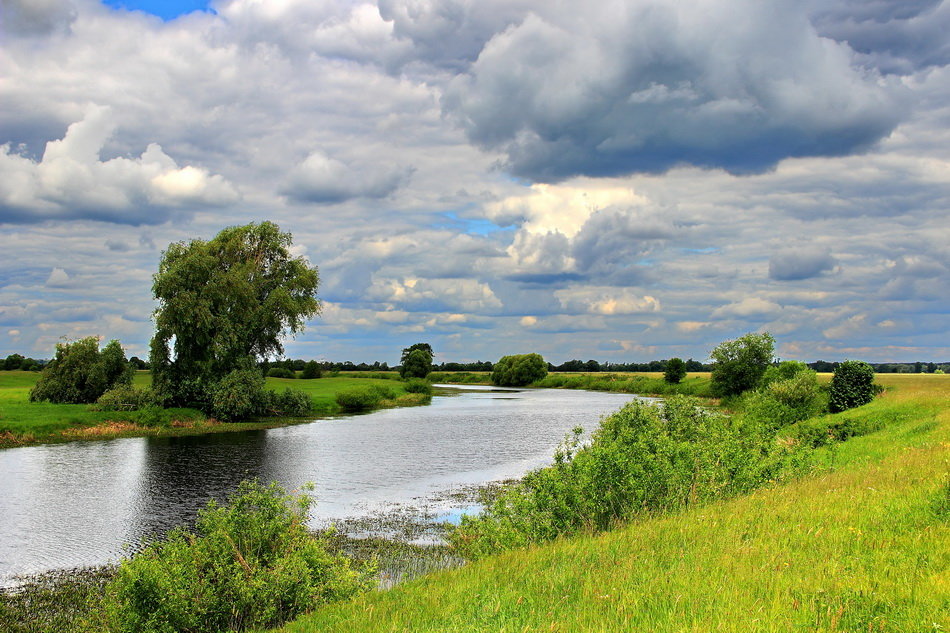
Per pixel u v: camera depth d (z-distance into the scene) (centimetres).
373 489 2664
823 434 2814
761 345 6494
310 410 6450
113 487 2697
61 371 5334
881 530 868
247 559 1125
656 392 10244
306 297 6244
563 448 3797
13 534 1973
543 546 1152
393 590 953
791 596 638
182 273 5231
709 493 1397
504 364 15675
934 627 530
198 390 5300
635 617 622
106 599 1141
